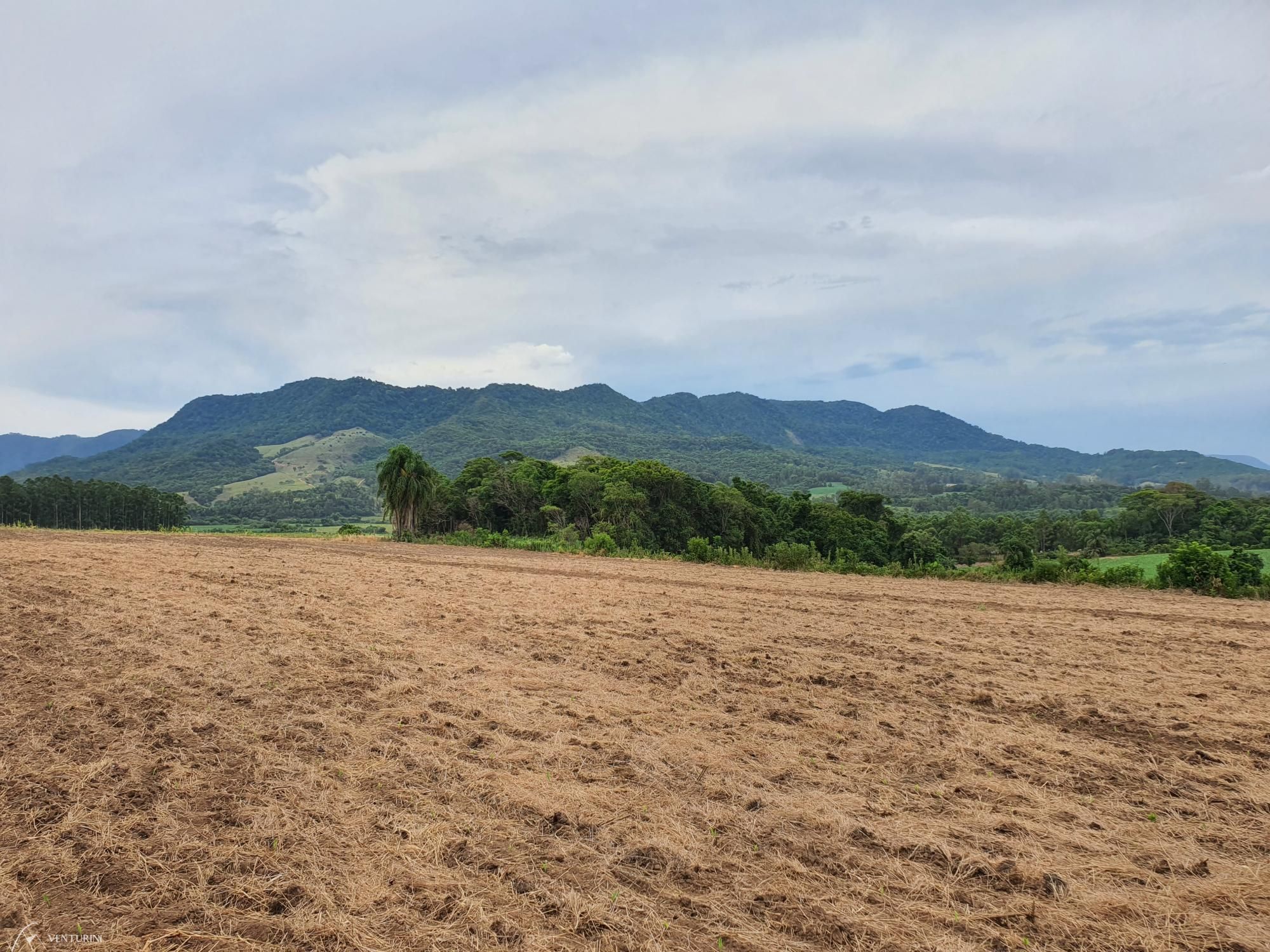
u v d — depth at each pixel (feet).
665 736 20.65
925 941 11.31
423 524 165.58
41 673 26.50
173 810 15.56
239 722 21.40
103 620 35.96
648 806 16.03
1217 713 23.73
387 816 15.43
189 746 19.47
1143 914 12.14
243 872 13.12
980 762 19.26
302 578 56.49
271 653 29.89
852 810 16.03
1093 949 11.25
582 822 15.19
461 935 11.27
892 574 79.61
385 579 57.67
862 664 30.55
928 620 43.01
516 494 181.57
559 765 18.45
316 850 13.89
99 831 14.51
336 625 36.58
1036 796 16.94
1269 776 18.24
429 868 13.30
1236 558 63.98
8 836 14.32
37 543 81.30
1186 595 59.47
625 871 13.32
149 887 12.57
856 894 12.66
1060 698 25.18
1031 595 57.26
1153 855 14.21
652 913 11.92
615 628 37.63
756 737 20.77
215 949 10.84
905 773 18.40
